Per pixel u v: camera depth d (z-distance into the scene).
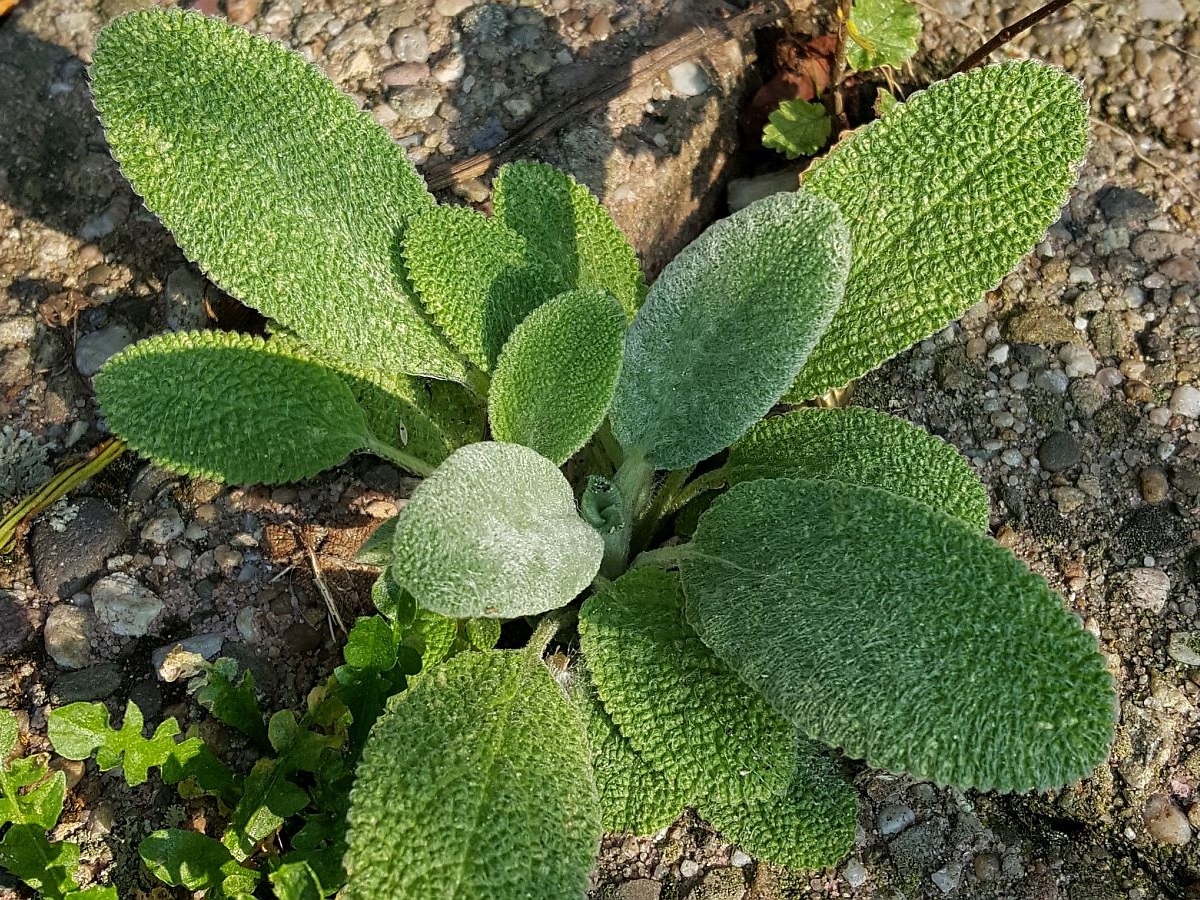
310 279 0.23
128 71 0.22
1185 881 0.23
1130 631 0.26
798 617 0.19
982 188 0.22
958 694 0.17
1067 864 0.24
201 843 0.21
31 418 0.27
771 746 0.20
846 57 0.31
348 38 0.31
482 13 0.32
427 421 0.26
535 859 0.18
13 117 0.30
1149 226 0.31
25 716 0.24
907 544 0.18
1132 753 0.24
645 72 0.31
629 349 0.23
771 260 0.21
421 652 0.23
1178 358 0.29
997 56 0.33
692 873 0.24
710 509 0.22
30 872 0.21
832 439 0.24
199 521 0.26
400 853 0.18
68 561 0.25
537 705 0.21
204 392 0.22
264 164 0.22
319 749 0.22
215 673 0.22
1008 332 0.30
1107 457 0.28
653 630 0.21
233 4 0.32
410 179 0.24
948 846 0.24
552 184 0.25
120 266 0.29
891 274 0.23
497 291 0.23
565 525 0.20
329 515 0.26
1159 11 0.33
